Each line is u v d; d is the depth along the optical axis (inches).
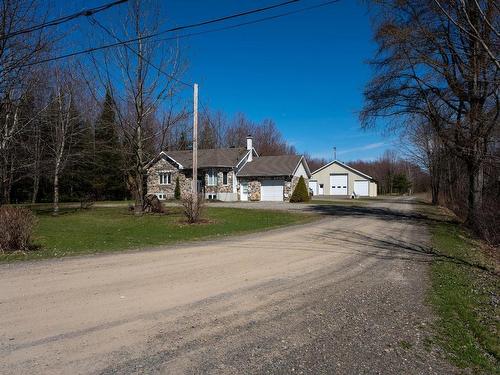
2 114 759.7
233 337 198.1
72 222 774.5
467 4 585.6
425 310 255.0
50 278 309.7
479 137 724.0
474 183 813.2
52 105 917.2
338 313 241.6
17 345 180.9
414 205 1593.3
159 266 363.3
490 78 639.8
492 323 242.8
